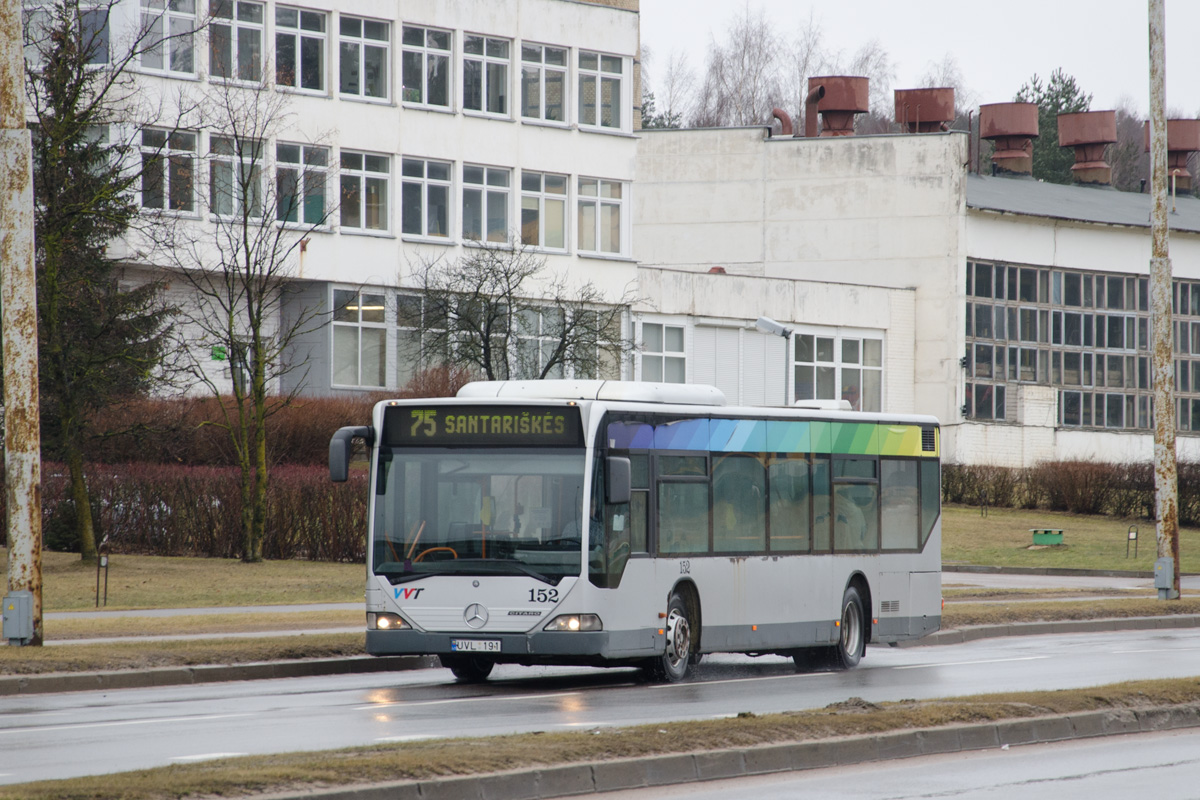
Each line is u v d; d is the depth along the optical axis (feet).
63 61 202.39
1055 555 297.53
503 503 105.70
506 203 339.16
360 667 122.11
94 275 211.00
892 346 426.92
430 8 326.85
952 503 371.76
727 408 118.42
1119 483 352.28
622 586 106.22
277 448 255.70
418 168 326.24
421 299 301.63
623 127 357.20
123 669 108.58
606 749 67.15
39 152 202.59
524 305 287.07
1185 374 479.82
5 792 54.24
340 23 314.76
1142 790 66.13
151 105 252.83
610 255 354.13
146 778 57.47
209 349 289.12
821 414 127.24
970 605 184.44
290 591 190.49
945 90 462.60
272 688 105.60
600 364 297.53
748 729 73.51
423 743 67.41
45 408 209.97
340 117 313.12
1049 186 498.69
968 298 429.79
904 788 66.03
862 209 433.07
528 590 103.86
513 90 339.98
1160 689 92.63
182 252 281.33
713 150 442.50
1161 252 190.70
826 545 126.31
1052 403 440.86
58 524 223.30
